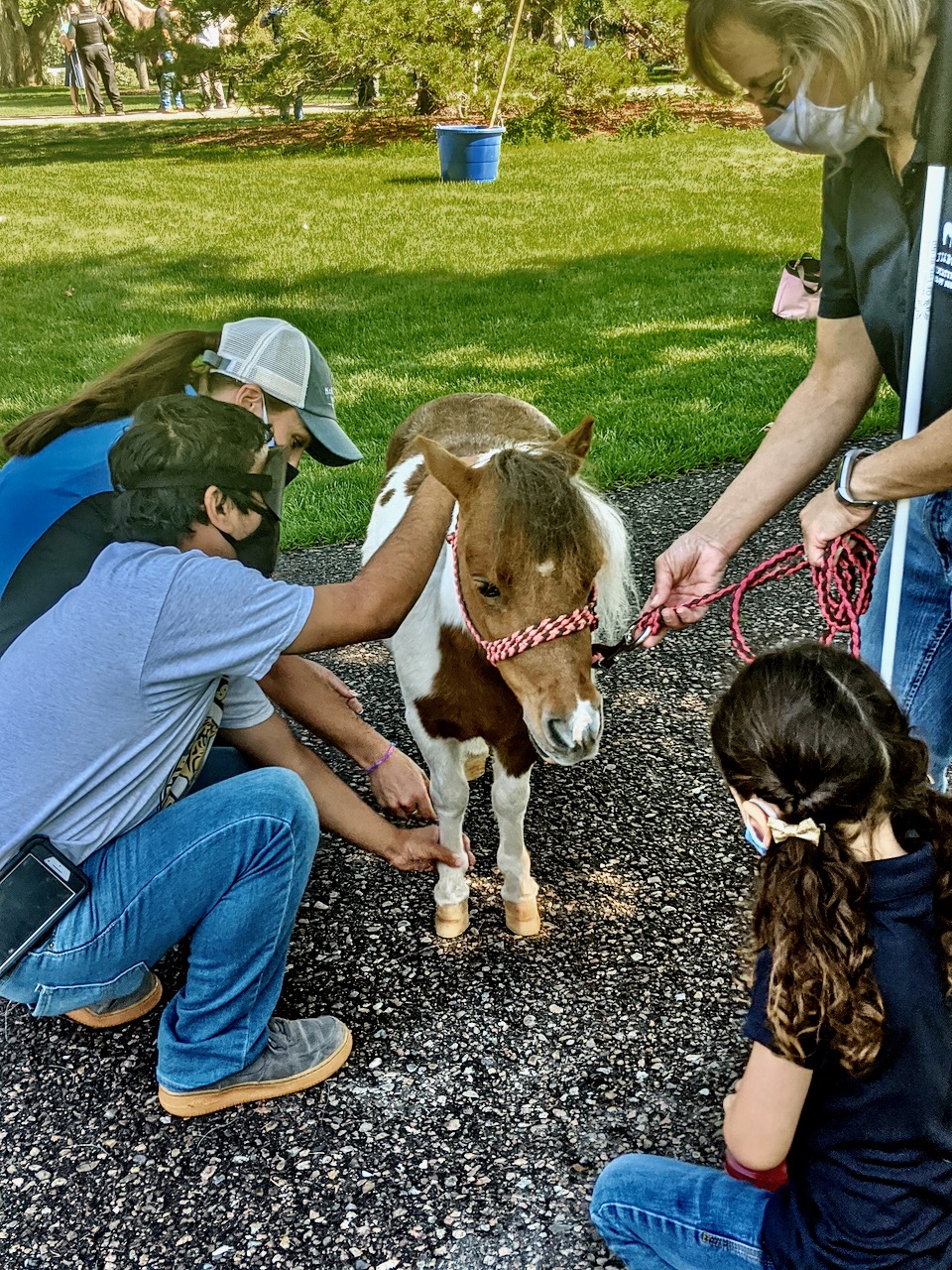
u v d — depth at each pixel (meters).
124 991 2.24
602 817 3.09
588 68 16.55
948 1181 1.46
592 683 2.19
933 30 1.68
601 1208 1.78
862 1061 1.39
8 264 10.21
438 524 2.28
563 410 5.79
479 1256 1.95
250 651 1.99
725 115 17.78
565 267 9.15
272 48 17.02
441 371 6.56
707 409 5.72
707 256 9.25
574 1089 2.27
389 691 3.78
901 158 1.91
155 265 9.95
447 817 2.70
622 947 2.63
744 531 2.37
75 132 20.84
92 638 1.92
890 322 2.04
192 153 17.09
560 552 2.10
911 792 1.51
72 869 2.00
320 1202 2.06
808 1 1.61
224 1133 2.22
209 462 2.01
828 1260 1.48
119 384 2.38
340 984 2.58
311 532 4.81
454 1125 2.20
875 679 1.53
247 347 2.47
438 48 15.63
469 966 2.62
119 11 26.20
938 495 2.03
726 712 1.55
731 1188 1.68
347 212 11.83
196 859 2.04
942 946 1.46
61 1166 2.16
